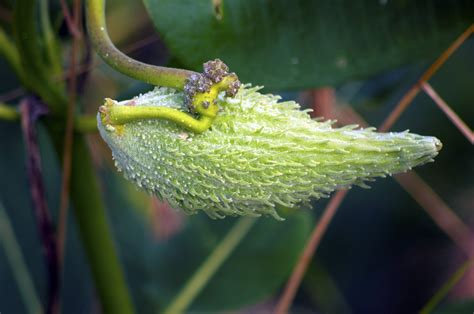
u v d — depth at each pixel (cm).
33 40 55
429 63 65
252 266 66
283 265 66
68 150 58
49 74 57
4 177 69
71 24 56
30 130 57
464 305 62
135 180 47
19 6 54
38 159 57
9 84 68
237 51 55
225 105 46
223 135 46
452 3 57
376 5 56
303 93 69
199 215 67
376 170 46
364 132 46
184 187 47
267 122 46
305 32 56
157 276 66
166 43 54
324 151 46
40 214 58
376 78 67
